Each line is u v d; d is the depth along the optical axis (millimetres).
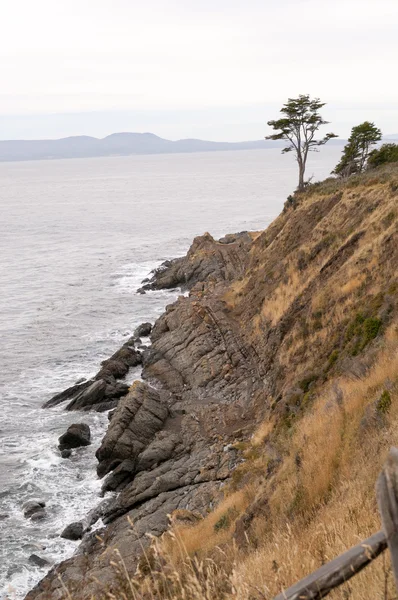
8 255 105250
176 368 42250
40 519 27812
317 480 11695
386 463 2445
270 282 44125
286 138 63219
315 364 25469
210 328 43875
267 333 37656
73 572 22641
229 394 36719
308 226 46125
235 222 140875
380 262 27328
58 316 63750
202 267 70062
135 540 23547
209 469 27984
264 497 14422
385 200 35844
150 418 33719
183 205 189875
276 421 25484
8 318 63594
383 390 12750
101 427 37219
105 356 50969
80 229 138750
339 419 13781
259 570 5680
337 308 28172
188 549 15445
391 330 19062
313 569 4871
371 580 4141
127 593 4586
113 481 30266
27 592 22859
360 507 7785
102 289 75875
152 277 77750
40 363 49594
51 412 39812
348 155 69938
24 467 32656
